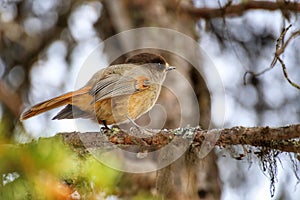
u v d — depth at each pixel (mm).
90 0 13148
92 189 4836
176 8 12633
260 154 7316
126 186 9078
